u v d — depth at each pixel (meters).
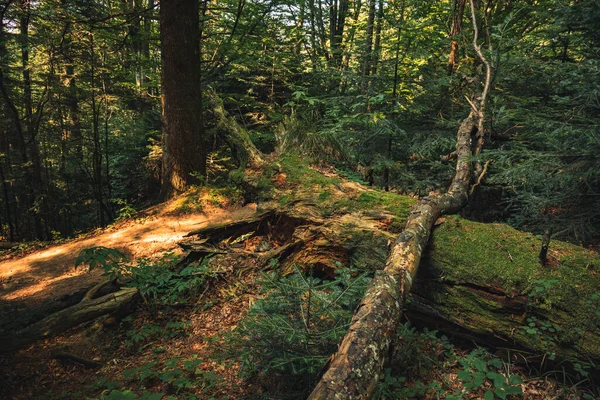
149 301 4.38
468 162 4.71
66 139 11.56
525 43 5.92
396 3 6.29
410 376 2.82
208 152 11.79
